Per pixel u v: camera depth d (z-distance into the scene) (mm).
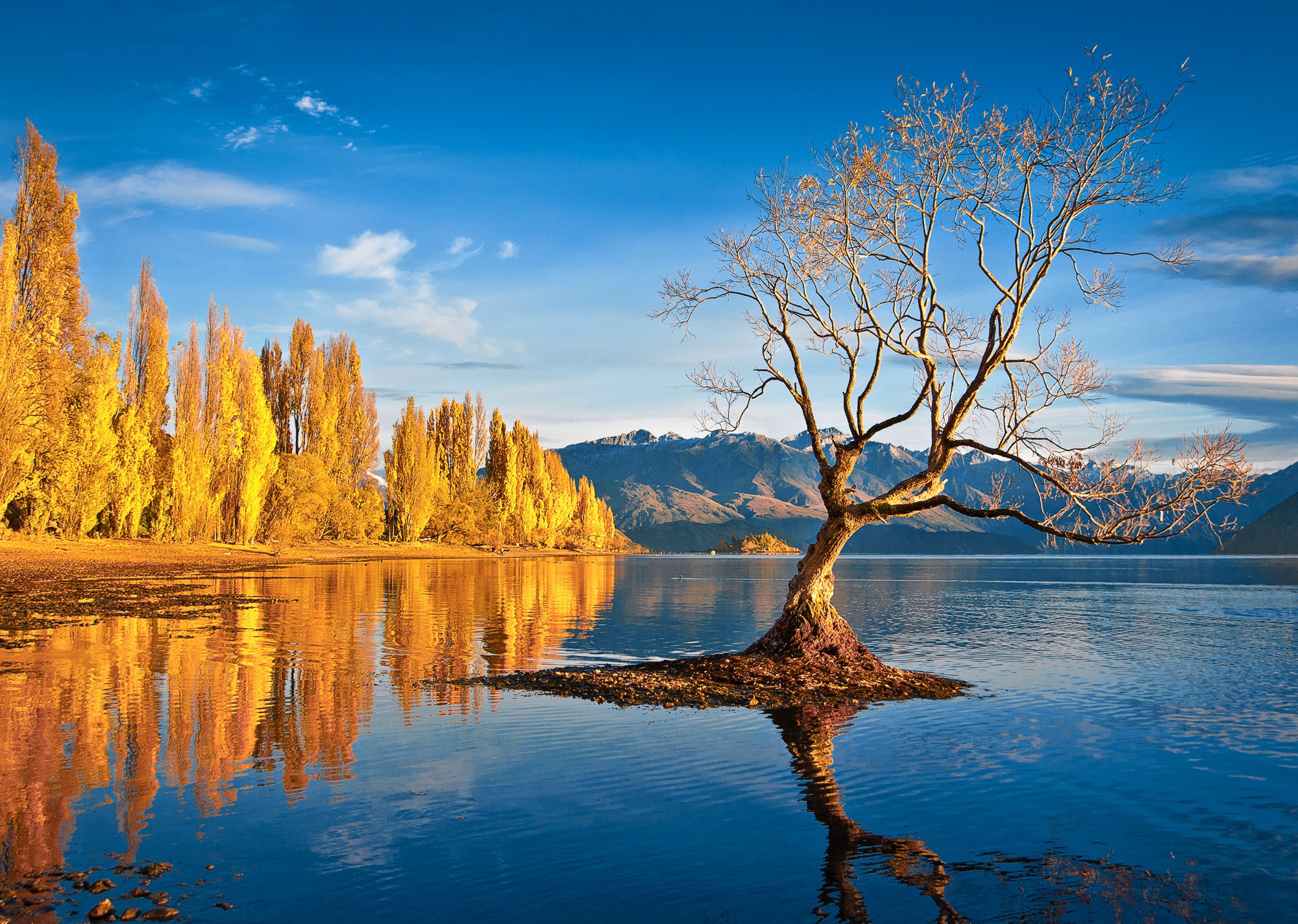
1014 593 61375
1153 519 18188
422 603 41125
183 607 34781
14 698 16031
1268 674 22703
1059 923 7418
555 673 20266
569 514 183000
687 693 18125
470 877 8133
